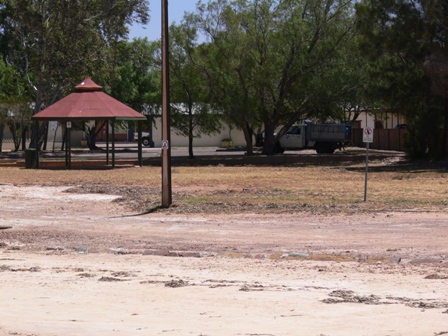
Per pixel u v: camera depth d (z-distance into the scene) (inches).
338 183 1390.3
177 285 468.1
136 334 325.7
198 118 2271.2
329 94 2167.8
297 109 2279.8
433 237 703.7
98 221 879.7
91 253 655.8
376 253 620.7
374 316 362.3
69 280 494.6
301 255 612.4
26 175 1644.9
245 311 382.0
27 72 2689.5
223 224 834.8
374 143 2861.7
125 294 438.3
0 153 2763.3
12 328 342.6
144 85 3489.2
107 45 2593.5
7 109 2664.9
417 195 1130.0
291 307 390.6
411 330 328.2
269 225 818.2
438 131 2005.4
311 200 1058.1
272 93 2167.8
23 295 439.2
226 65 2127.2
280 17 2151.8
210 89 2170.3
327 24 2132.1
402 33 1722.4
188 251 652.7
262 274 522.9
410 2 1726.1
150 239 733.9
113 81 3004.4
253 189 1248.8
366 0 1819.6
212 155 2497.5
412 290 446.0
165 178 1010.7
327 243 685.9
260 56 2151.8
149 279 499.2
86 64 2475.4
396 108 1955.0
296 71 2126.0
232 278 505.4
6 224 851.4
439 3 1663.4
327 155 2231.8
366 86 2004.2
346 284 473.1
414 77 1827.0
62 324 351.9
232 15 2146.9
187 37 2208.4
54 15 2456.9
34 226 835.4
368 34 1776.6
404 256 602.2
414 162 1999.3
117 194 1200.2
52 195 1186.6
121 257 626.2
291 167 1942.7
